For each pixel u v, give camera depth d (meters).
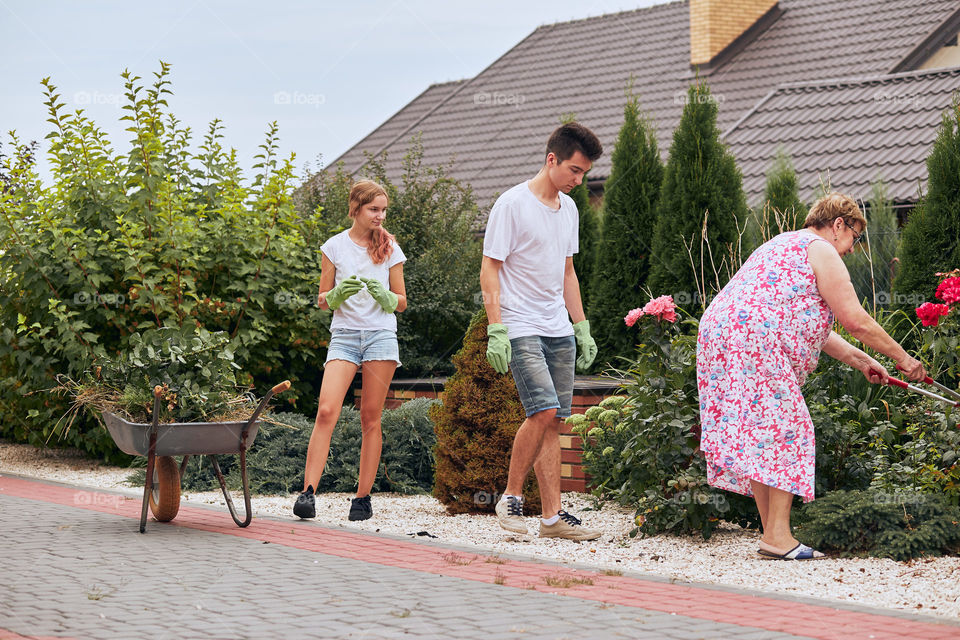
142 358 6.61
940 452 6.21
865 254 9.98
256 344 9.97
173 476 6.55
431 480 8.80
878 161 13.84
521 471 6.28
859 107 15.50
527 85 21.92
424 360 10.86
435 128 21.62
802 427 5.58
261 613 4.28
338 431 8.92
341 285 6.98
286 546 5.87
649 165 10.90
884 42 18.41
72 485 8.45
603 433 7.35
